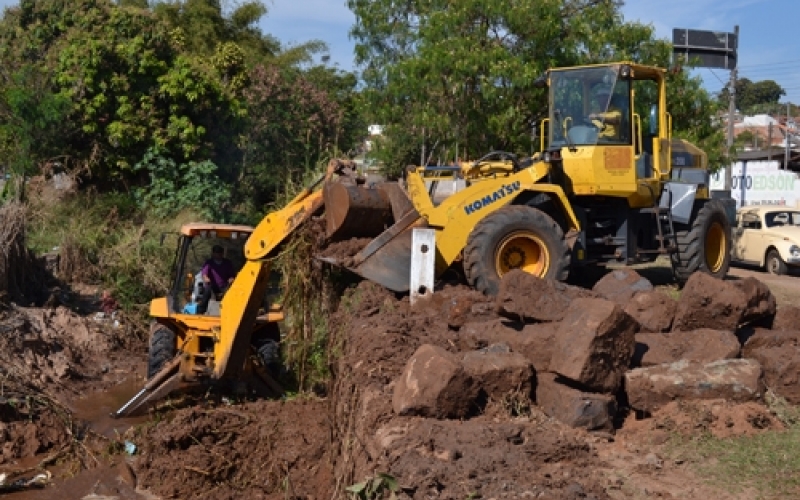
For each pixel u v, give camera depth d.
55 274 14.94
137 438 9.09
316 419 8.92
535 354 6.65
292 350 10.02
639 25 19.52
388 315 8.16
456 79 17.89
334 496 6.18
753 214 20.75
